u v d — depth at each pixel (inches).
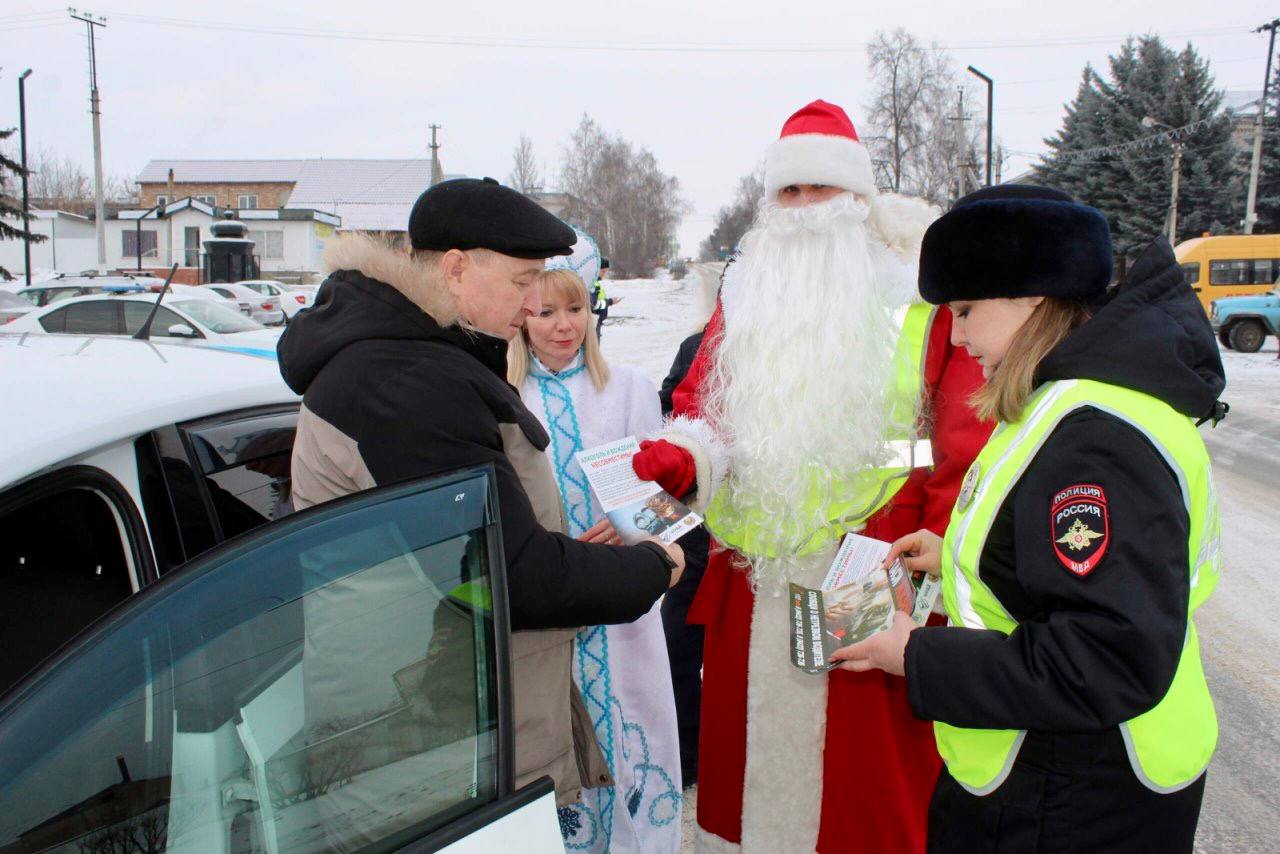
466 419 61.7
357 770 49.7
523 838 52.9
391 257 65.2
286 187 2327.8
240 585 47.0
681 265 2234.3
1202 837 119.6
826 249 91.1
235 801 45.7
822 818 87.5
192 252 1815.9
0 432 59.7
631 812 98.5
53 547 67.2
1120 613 50.9
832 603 77.3
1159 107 1482.5
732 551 93.0
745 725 90.7
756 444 89.2
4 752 39.0
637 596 68.3
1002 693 54.9
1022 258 57.4
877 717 85.7
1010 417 59.9
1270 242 919.0
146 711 43.3
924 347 89.4
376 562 51.3
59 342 87.2
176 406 71.1
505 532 61.5
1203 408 55.8
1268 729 148.0
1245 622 193.5
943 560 64.8
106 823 41.4
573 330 101.4
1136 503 52.4
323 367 64.7
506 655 54.9
